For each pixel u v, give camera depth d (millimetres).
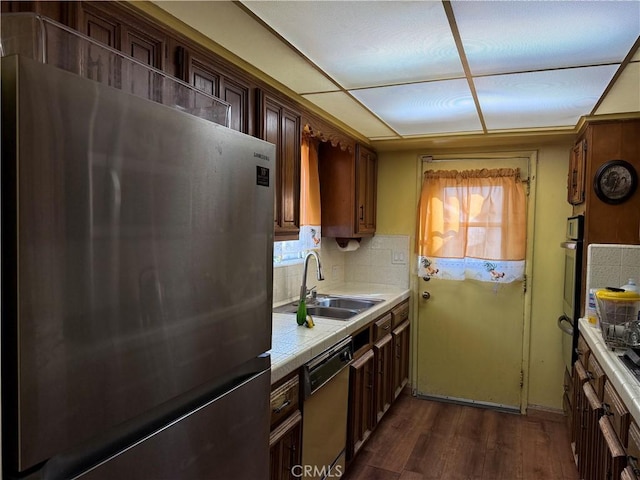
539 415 3518
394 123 3035
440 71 2004
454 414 3521
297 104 2471
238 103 1938
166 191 861
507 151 3604
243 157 1113
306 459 1988
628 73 1983
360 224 3592
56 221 669
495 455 2887
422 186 3846
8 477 646
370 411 2873
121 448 793
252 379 1181
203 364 977
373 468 2709
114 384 759
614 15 1445
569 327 2973
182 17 1510
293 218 2463
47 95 658
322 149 3498
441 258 3688
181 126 898
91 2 1251
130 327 788
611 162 2693
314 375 1996
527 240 3557
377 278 4023
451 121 2965
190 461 947
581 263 2820
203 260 968
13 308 633
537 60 1851
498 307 3648
